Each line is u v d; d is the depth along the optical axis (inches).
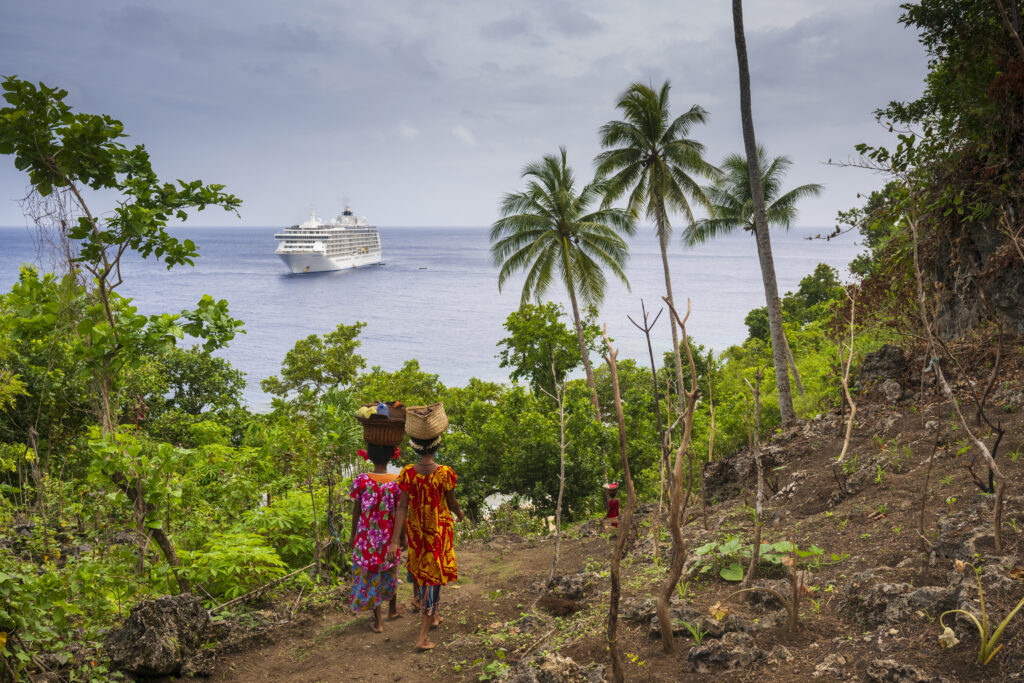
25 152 247.4
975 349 355.9
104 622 212.2
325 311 7682.1
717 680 137.2
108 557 242.2
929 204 392.8
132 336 260.2
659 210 1198.9
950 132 396.2
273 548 267.7
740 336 5137.8
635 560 253.4
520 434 881.5
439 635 209.6
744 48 766.5
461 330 6156.5
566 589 231.9
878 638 140.1
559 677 147.6
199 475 296.0
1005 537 168.9
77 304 262.5
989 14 380.5
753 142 764.6
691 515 327.9
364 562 216.7
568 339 1284.4
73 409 368.2
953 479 231.8
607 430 944.3
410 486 202.2
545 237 1263.5
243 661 195.6
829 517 235.3
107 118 250.2
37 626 173.6
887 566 179.3
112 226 261.6
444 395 1285.7
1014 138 354.3
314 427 305.6
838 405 450.6
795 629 153.2
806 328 1439.5
